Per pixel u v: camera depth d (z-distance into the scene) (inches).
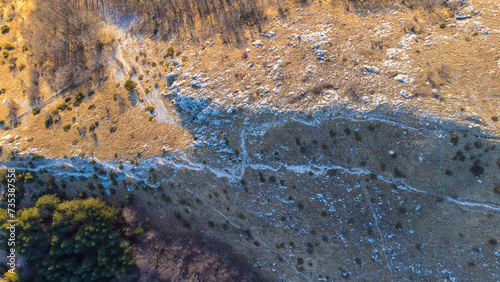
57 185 2057.1
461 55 1726.1
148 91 2100.1
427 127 1610.5
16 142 2086.6
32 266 2042.3
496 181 1555.1
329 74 1806.1
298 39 1950.1
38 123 2159.2
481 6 1836.9
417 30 1855.3
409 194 1674.5
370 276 1807.3
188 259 1947.6
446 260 1668.3
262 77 1894.7
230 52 2054.6
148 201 2010.3
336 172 1764.3
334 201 1790.1
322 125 1736.0
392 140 1659.7
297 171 1815.9
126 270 1873.8
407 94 1667.1
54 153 2038.6
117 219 1940.2
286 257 1943.9
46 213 1918.1
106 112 2112.5
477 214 1595.7
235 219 1950.1
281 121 1784.0
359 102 1705.2
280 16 2087.8
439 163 1614.2
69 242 1881.2
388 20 1918.1
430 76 1694.1
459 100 1625.2
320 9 2033.7
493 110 1583.4
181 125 1989.4
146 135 2010.3
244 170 1883.6
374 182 1713.8
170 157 1939.0
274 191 1861.5
